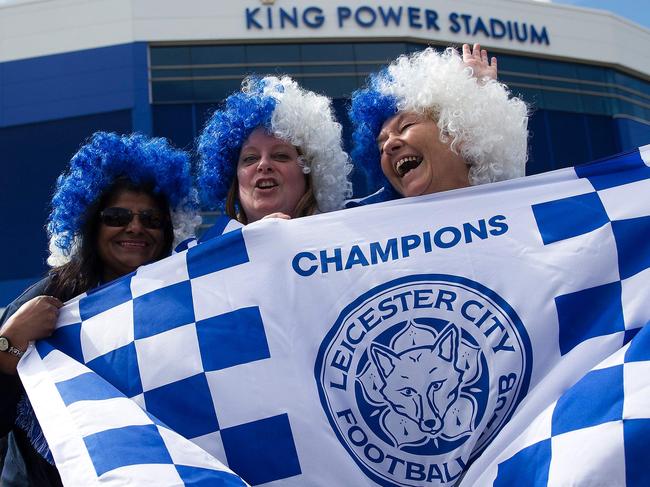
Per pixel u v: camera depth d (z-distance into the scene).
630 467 2.13
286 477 2.43
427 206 2.81
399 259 2.69
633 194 2.71
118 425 2.43
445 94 3.00
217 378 2.58
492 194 2.80
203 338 2.65
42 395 2.62
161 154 3.48
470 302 2.59
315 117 3.34
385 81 3.20
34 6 18.12
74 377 2.67
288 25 17.83
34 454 2.84
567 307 2.54
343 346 2.58
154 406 2.59
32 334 2.82
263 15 17.80
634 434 2.15
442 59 3.16
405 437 2.46
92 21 17.91
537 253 2.64
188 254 2.85
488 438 2.44
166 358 2.65
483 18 19.03
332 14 17.97
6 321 3.08
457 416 2.46
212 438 2.51
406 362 2.54
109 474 2.27
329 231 2.79
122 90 17.47
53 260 3.52
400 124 3.10
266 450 2.46
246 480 2.45
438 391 2.50
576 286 2.56
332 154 3.41
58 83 17.73
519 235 2.69
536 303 2.56
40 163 17.42
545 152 18.89
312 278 2.70
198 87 17.53
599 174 2.79
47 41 17.95
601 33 20.22
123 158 3.37
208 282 2.77
